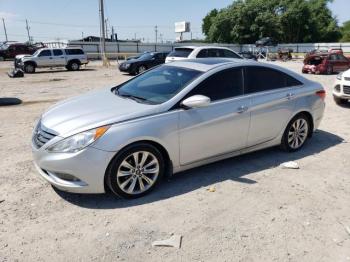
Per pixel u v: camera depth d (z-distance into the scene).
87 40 57.12
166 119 4.21
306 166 5.27
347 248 3.33
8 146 6.06
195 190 4.39
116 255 3.16
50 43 50.28
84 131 3.84
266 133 5.30
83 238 3.40
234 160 5.42
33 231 3.50
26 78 20.34
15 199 4.12
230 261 3.10
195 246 3.30
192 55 14.71
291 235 3.50
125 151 3.96
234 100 4.84
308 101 5.76
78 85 16.33
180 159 4.45
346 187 4.59
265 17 64.56
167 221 3.71
